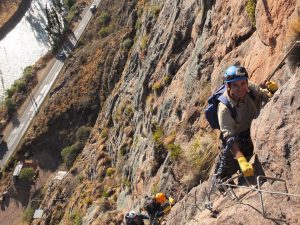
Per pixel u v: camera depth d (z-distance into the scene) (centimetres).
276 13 1140
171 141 2266
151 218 1434
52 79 9919
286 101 700
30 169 8225
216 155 1554
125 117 4453
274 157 687
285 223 605
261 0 1247
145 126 3400
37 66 10350
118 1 10175
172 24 3253
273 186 671
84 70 8912
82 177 5675
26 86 9919
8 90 9988
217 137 1605
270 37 1155
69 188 6156
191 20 2806
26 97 9700
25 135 9025
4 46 11375
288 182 650
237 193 758
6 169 8575
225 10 1983
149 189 2375
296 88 693
